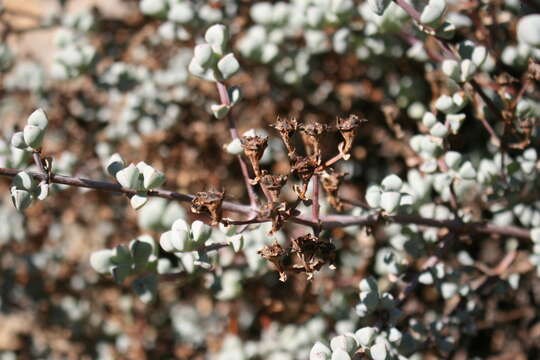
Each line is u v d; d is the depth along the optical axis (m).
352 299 0.54
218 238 0.50
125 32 0.63
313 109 0.61
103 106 0.64
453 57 0.46
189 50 0.60
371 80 0.60
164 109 0.60
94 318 0.63
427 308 0.56
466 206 0.51
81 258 0.64
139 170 0.42
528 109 0.47
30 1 0.73
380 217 0.44
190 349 0.59
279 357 0.52
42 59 0.73
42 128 0.41
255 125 0.60
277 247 0.41
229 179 0.60
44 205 0.64
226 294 0.49
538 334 0.57
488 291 0.51
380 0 0.44
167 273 0.46
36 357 0.65
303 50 0.58
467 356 0.57
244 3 0.58
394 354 0.46
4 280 0.66
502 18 0.50
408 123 0.59
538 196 0.51
